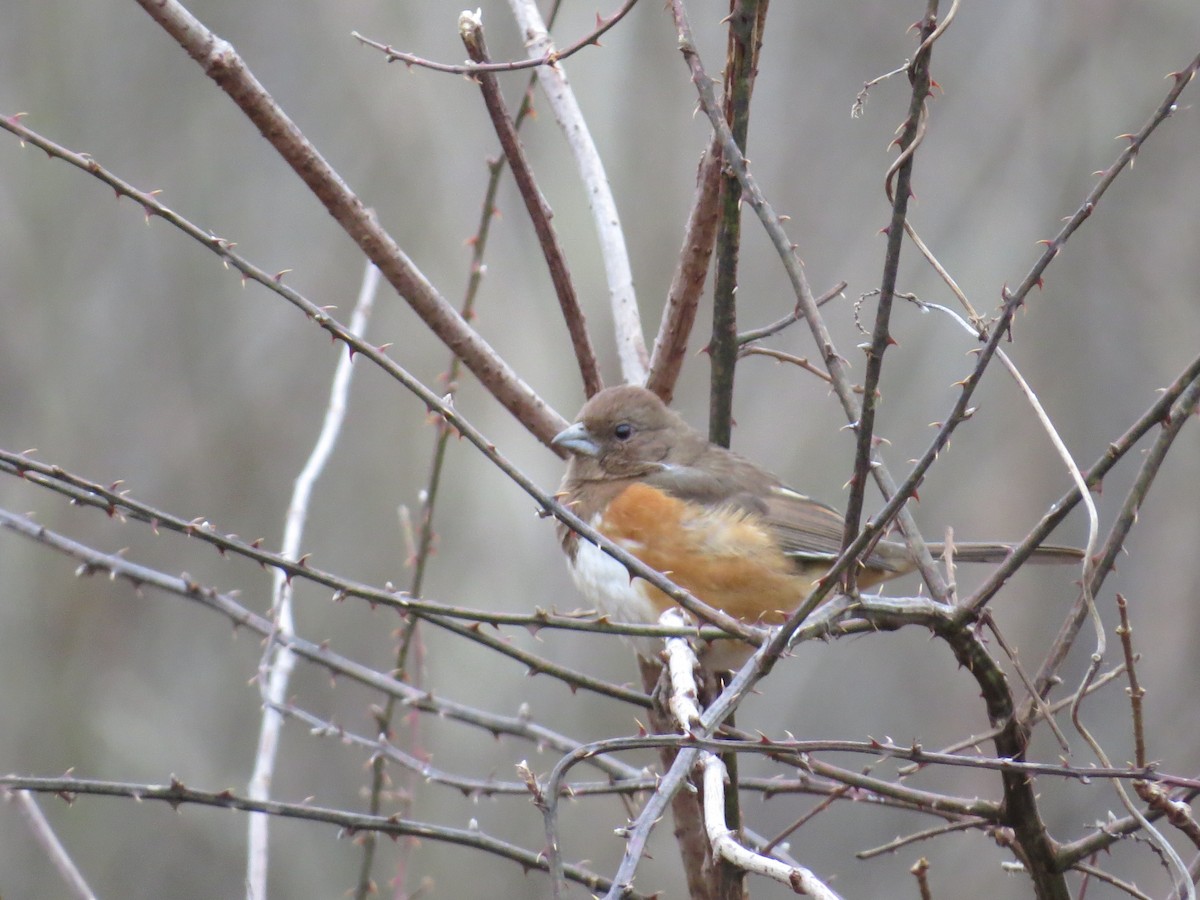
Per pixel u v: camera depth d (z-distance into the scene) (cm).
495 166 613
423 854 1265
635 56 1404
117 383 1484
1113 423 1470
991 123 1552
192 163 1534
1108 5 1527
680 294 598
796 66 1588
